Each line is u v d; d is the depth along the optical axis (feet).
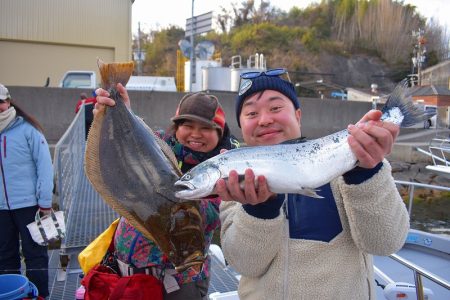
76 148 24.07
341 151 5.85
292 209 6.70
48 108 44.04
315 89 129.59
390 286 10.81
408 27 192.34
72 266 15.42
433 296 11.78
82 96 36.58
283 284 6.38
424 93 61.57
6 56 58.70
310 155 5.92
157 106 48.11
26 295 11.25
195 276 8.58
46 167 14.28
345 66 183.52
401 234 6.18
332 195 6.66
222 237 7.02
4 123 13.84
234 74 73.77
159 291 8.03
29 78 59.82
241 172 5.90
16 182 13.97
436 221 33.68
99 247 8.86
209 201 7.94
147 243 8.30
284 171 5.85
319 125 56.49
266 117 6.55
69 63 61.31
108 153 7.18
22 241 14.16
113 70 7.44
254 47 186.09
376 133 5.32
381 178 5.75
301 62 179.42
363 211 5.85
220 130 9.07
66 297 13.52
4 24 57.88
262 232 6.05
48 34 59.77
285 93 6.76
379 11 193.67
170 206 6.94
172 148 9.20
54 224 14.05
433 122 60.49
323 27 202.49
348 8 199.52
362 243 6.18
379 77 178.29
